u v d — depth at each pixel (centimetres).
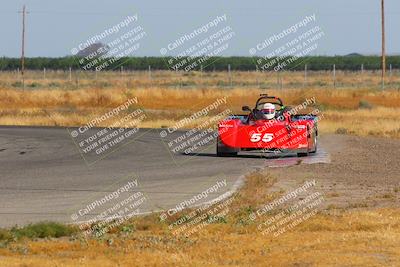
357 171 5178
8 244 3009
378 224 3353
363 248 2855
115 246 2994
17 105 13200
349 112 11581
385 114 11338
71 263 2669
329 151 6519
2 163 5862
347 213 3609
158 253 2834
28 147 7012
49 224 3303
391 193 4266
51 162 5909
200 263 2675
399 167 5400
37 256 2809
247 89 15400
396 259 2670
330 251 2822
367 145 7031
